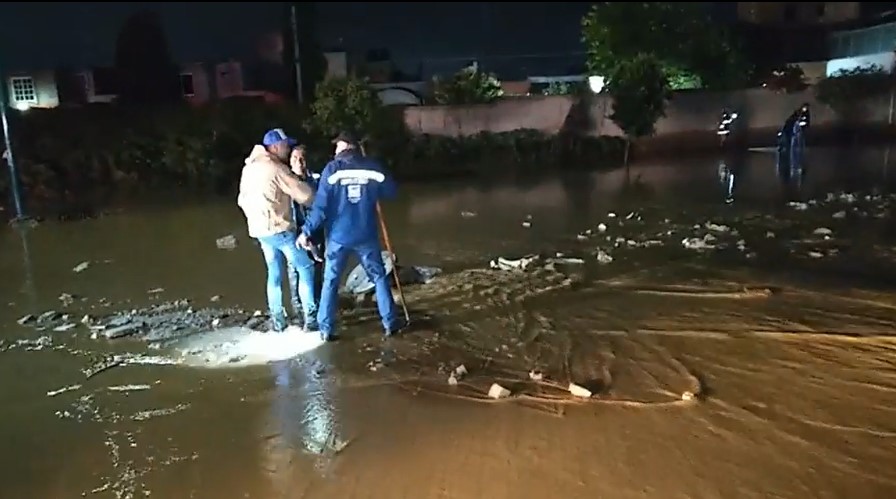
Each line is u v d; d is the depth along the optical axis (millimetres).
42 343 7246
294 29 28953
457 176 20469
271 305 7336
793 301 7758
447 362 6445
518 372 6176
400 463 4742
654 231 11602
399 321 7465
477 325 7363
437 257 10258
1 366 6668
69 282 9641
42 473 4785
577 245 10781
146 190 19188
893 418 5105
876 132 25531
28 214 15336
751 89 26094
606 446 4855
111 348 7055
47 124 20438
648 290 8344
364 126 21219
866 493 4230
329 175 6645
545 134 24062
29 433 5344
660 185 16844
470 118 24422
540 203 14969
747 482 4379
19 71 28750
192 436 5223
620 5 28984
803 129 17812
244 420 5441
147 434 5273
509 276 9094
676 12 28953
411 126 23969
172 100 28766
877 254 9617
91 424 5461
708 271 9070
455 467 4668
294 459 4852
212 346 7004
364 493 4414
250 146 21344
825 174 17156
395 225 12898
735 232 11234
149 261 10742
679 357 6340
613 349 6590
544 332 7094
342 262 6863
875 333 6719
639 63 23297
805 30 38375
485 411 5457
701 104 25750
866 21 37469
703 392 5625
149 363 6625
